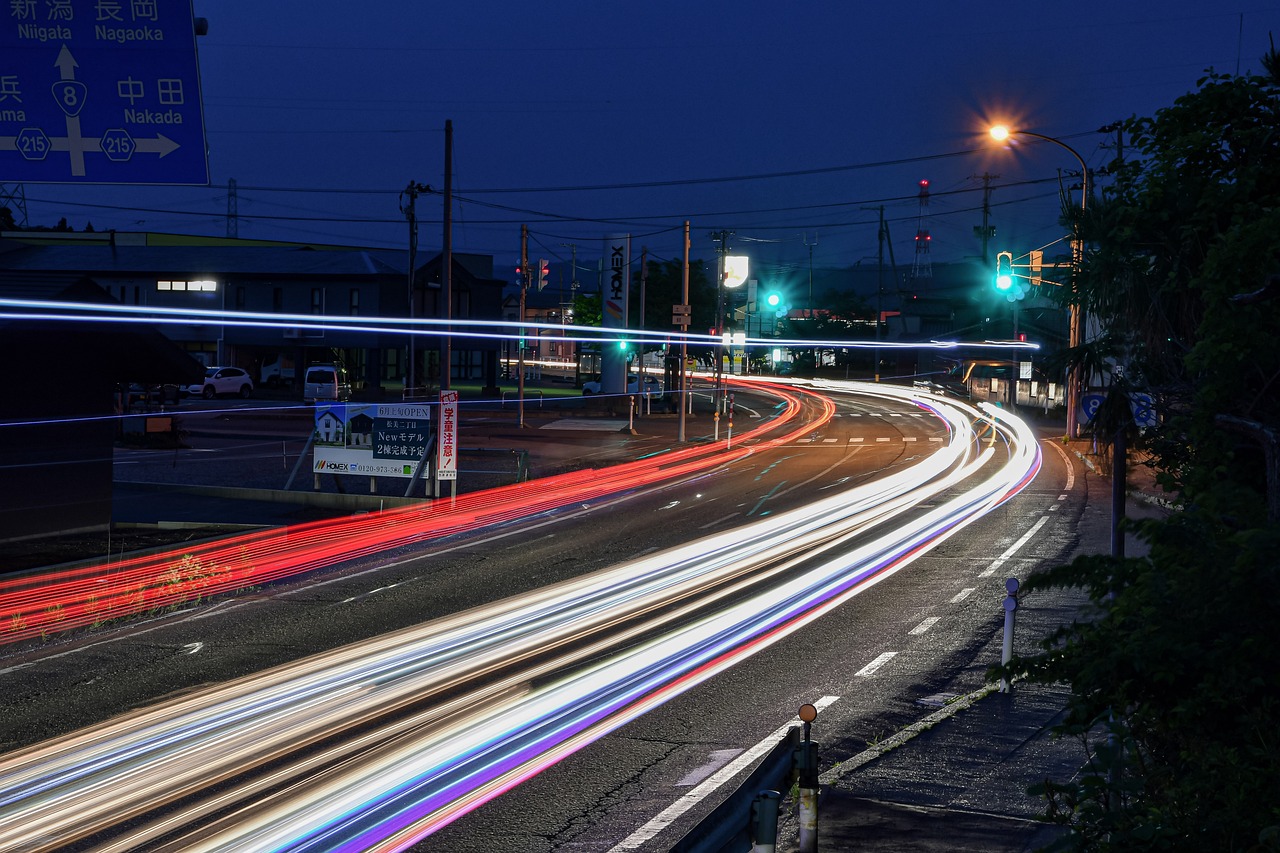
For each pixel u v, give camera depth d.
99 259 75.19
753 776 6.50
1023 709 11.16
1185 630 5.25
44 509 20.27
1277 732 5.07
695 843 5.55
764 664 12.90
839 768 9.41
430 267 75.50
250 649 13.76
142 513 24.80
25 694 11.80
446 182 28.73
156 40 13.98
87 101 14.05
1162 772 5.61
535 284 83.00
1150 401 7.84
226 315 68.69
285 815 8.34
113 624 15.25
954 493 29.88
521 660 13.06
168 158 14.21
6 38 13.84
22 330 18.64
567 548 21.44
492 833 8.05
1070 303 8.26
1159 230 7.74
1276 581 5.08
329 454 27.75
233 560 20.00
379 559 20.48
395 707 11.18
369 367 70.75
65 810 8.46
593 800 8.70
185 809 8.48
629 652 13.44
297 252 75.62
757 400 75.88
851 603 16.31
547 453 40.44
